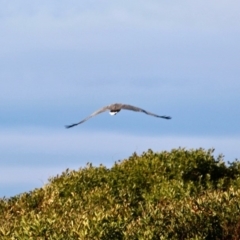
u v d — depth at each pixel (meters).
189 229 24.05
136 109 16.12
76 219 24.97
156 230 23.77
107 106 16.17
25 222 24.62
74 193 30.05
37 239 23.47
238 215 24.31
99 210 25.70
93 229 23.53
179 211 24.59
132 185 31.36
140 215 27.14
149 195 29.81
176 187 29.81
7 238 23.80
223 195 25.83
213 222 24.30
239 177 31.78
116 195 30.17
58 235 23.36
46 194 30.95
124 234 23.58
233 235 24.02
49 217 25.41
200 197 26.38
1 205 30.98
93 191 30.09
